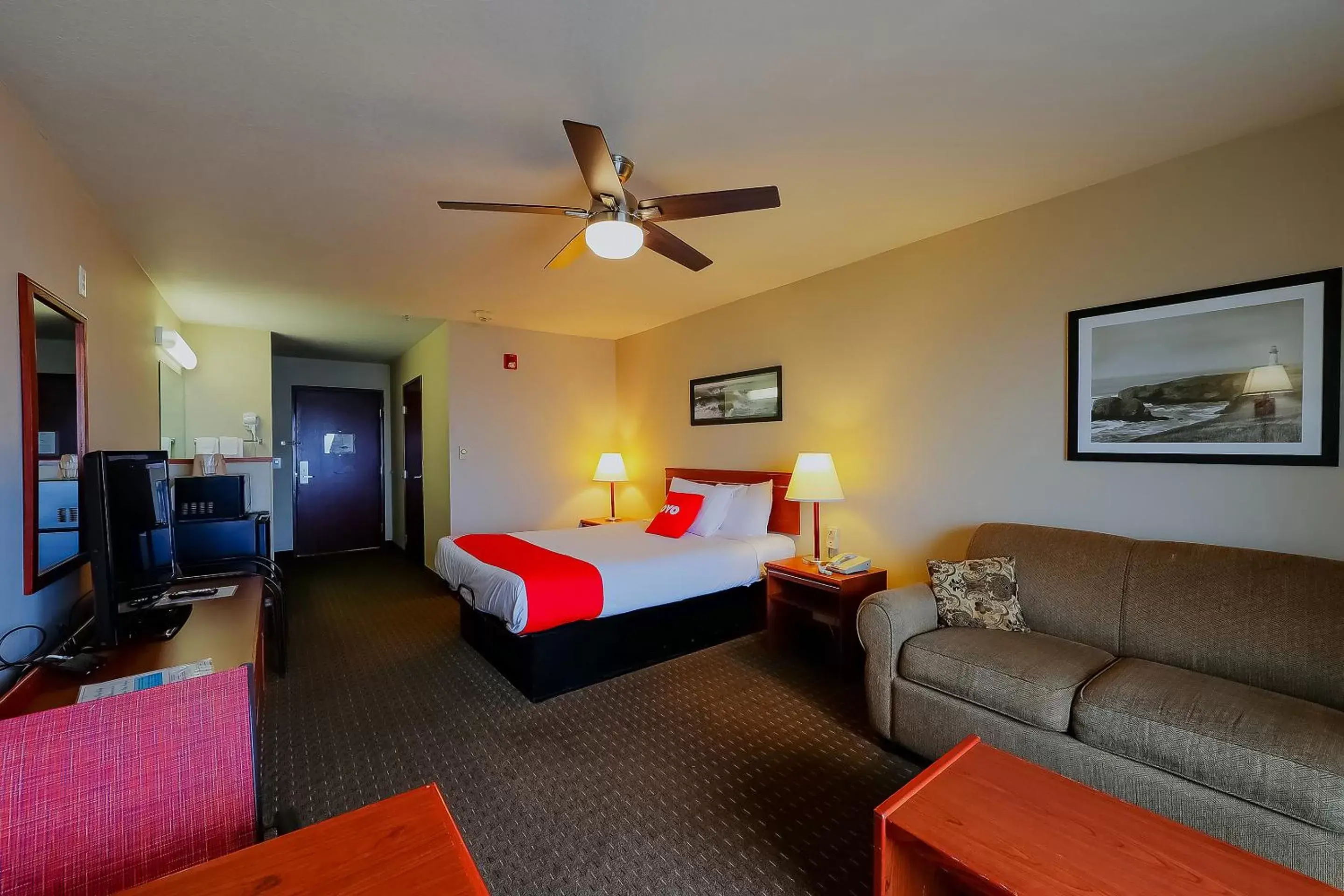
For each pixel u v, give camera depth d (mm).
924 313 3070
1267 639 1797
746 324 4203
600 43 1512
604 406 5723
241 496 3432
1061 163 2244
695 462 4746
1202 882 1039
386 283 3619
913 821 1212
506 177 2252
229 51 1508
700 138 2008
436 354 5141
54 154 1940
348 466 6820
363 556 6492
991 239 2781
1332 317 1897
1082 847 1131
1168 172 2240
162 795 986
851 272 3443
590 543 3639
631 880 1604
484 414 4996
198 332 4668
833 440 3588
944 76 1687
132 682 1347
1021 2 1393
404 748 2311
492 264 3264
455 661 3270
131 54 1503
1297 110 1905
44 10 1331
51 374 1826
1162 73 1696
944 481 3006
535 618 2648
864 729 2465
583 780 2086
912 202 2592
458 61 1573
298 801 1955
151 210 2439
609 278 3631
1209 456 2152
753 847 1736
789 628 3365
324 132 1911
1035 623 2338
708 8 1391
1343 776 1335
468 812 1905
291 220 2602
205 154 2021
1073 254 2504
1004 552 2525
